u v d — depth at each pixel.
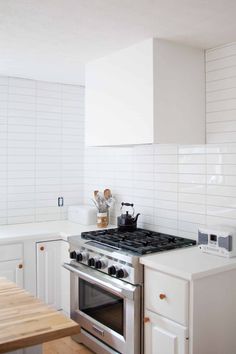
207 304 2.16
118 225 3.27
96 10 2.05
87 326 2.90
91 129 3.22
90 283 2.87
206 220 2.79
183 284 2.11
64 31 2.39
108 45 2.69
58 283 3.43
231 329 2.31
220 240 2.42
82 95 4.25
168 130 2.60
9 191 3.82
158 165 3.21
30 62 3.18
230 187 2.62
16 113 3.83
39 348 1.51
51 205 4.09
